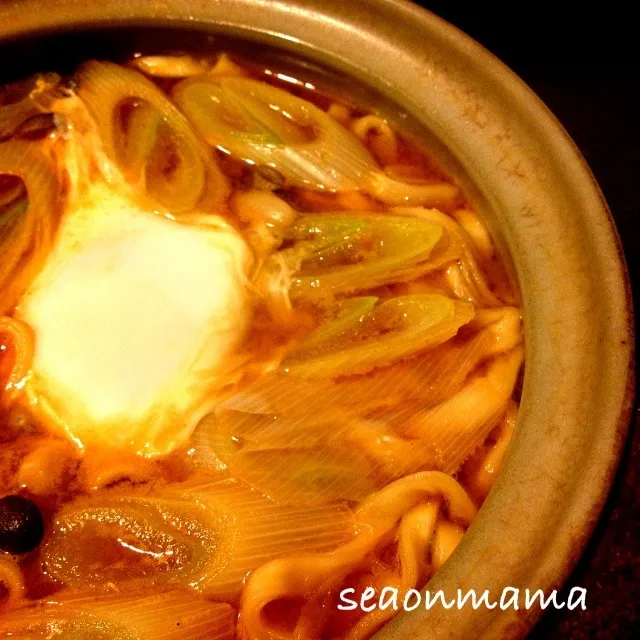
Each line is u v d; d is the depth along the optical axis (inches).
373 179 11.9
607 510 9.1
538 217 10.7
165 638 9.4
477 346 10.7
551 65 12.9
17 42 11.9
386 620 9.5
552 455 9.4
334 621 9.7
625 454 9.3
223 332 11.2
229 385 10.9
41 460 10.3
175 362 11.0
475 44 11.4
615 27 13.2
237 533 9.9
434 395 10.6
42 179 11.6
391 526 10.0
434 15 11.6
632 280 11.1
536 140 10.9
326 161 11.9
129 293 11.3
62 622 9.5
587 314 10.0
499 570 8.9
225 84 12.3
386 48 11.8
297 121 12.2
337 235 11.4
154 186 11.8
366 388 10.6
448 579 8.9
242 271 11.4
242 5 12.1
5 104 12.1
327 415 10.4
